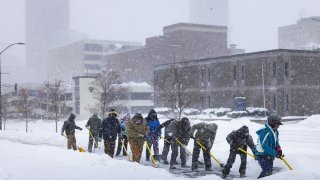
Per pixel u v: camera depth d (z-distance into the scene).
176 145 14.48
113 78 66.69
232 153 12.48
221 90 66.94
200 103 70.25
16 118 76.12
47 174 11.53
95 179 10.80
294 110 58.59
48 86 73.81
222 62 66.88
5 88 102.06
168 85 54.47
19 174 11.48
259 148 11.27
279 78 57.66
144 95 96.69
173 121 15.21
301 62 59.53
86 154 15.46
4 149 17.98
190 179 11.04
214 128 13.70
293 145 20.06
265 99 59.50
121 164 13.45
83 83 82.69
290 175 10.28
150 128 16.27
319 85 61.06
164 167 14.72
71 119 19.59
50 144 23.78
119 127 16.66
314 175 10.23
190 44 124.19
